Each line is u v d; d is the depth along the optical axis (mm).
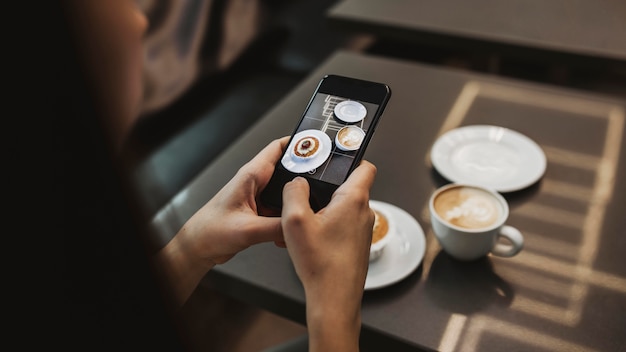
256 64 2004
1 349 257
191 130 1723
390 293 876
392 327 838
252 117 1775
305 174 714
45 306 253
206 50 1964
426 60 2223
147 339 282
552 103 1210
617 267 898
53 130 226
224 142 1683
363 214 655
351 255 632
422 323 841
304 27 2141
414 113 1201
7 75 213
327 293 614
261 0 2164
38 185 231
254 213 719
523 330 828
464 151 1091
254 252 932
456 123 1174
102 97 238
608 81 2312
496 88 1258
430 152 1105
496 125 1164
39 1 211
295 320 900
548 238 944
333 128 739
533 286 879
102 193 245
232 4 2086
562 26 1396
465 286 881
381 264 902
